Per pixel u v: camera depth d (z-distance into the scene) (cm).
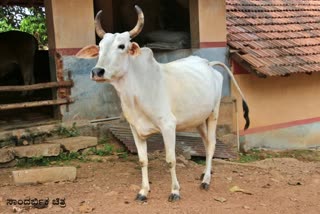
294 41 923
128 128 710
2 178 575
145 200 504
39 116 729
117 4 896
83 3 691
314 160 823
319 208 503
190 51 796
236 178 604
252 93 864
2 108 634
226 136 811
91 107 707
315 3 1112
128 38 466
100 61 453
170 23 899
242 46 838
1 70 853
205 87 530
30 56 846
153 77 486
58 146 638
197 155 693
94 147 670
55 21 673
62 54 681
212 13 802
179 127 522
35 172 557
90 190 536
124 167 618
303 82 945
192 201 507
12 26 1305
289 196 537
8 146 638
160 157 656
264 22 951
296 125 935
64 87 687
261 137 882
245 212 483
